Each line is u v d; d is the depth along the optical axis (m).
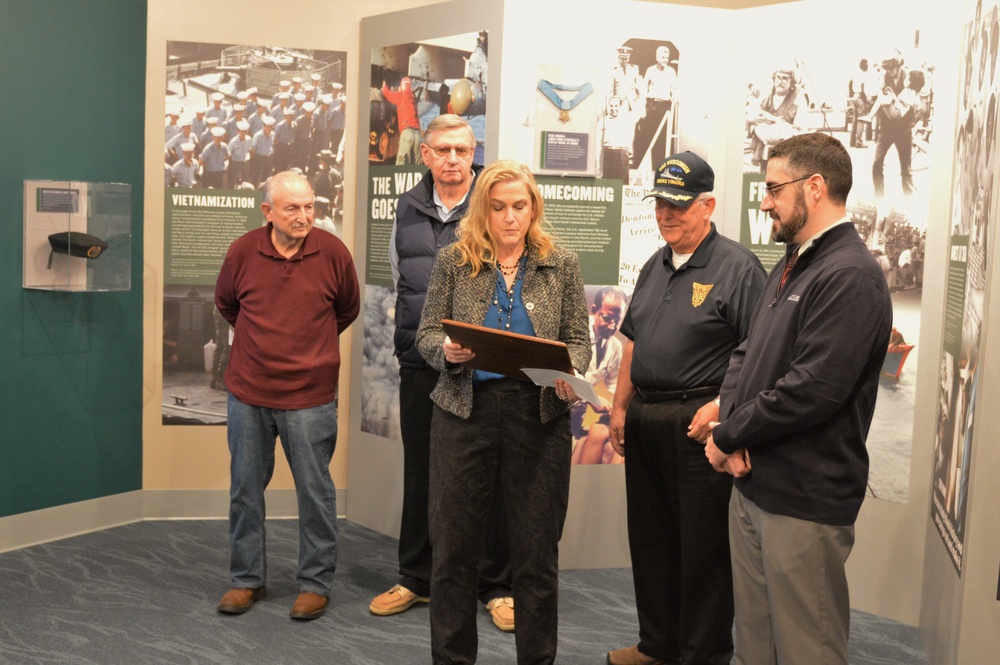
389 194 4.55
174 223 4.79
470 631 2.85
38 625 3.51
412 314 3.65
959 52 3.46
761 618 2.49
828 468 2.28
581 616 3.72
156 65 4.71
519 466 2.77
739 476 2.42
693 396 2.92
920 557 3.66
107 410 4.72
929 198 3.58
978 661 2.62
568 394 2.64
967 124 3.19
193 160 4.78
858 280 2.20
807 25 3.88
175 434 4.91
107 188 4.34
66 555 4.31
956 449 3.01
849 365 2.18
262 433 3.70
